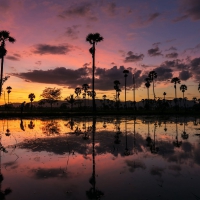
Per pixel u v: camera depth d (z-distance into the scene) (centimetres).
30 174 738
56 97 7175
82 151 1109
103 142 1390
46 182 662
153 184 645
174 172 761
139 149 1166
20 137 1597
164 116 4781
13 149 1154
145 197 554
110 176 717
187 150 1143
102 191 593
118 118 3888
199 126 2531
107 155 1020
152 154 1044
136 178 698
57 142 1381
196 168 808
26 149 1155
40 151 1105
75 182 663
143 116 4697
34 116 4212
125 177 709
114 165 849
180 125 2648
